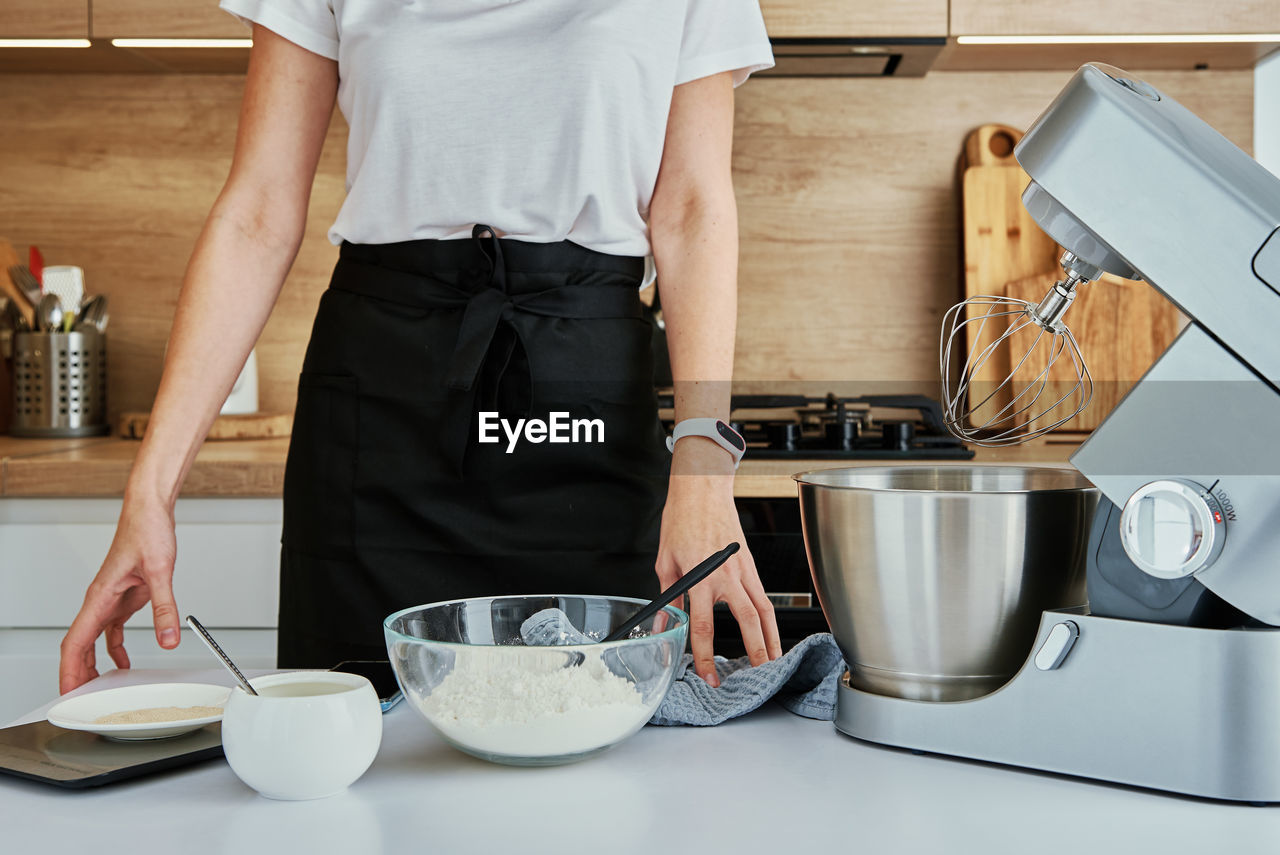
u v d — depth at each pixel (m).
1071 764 0.56
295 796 0.53
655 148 1.03
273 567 1.79
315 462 1.09
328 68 1.07
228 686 0.76
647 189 1.04
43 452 1.88
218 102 2.31
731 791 0.54
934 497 0.59
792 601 1.76
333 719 0.53
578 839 0.48
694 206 1.02
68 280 2.22
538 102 1.00
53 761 0.58
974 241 2.23
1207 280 0.53
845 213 2.31
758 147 2.31
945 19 1.98
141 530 0.88
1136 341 2.14
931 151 2.29
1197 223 0.52
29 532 1.79
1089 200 0.54
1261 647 0.52
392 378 1.06
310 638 1.10
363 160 1.05
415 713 0.69
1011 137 2.25
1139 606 0.55
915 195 2.30
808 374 2.33
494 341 1.04
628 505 1.08
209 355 0.98
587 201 1.02
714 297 0.98
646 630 0.66
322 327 1.10
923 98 2.29
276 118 1.05
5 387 2.27
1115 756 0.55
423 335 1.05
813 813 0.51
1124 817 0.51
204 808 0.52
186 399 0.95
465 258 1.05
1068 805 0.52
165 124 2.32
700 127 1.04
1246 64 2.22
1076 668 0.56
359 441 1.07
